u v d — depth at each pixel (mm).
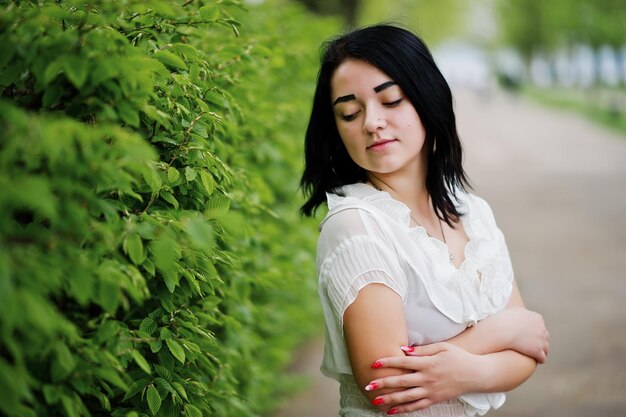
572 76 42125
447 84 1963
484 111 30344
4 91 1542
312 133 2068
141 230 1565
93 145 1315
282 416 4227
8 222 1178
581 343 5207
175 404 1893
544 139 19500
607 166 14109
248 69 2686
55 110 1521
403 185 2004
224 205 1871
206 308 2160
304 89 4781
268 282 2785
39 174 1311
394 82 1880
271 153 3258
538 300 6293
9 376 1141
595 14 30297
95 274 1392
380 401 1738
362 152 1917
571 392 4418
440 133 1957
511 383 1877
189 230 1542
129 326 1892
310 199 2127
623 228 8930
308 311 5316
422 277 1805
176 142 1894
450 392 1765
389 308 1737
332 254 1806
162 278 1898
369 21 16312
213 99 2092
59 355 1358
